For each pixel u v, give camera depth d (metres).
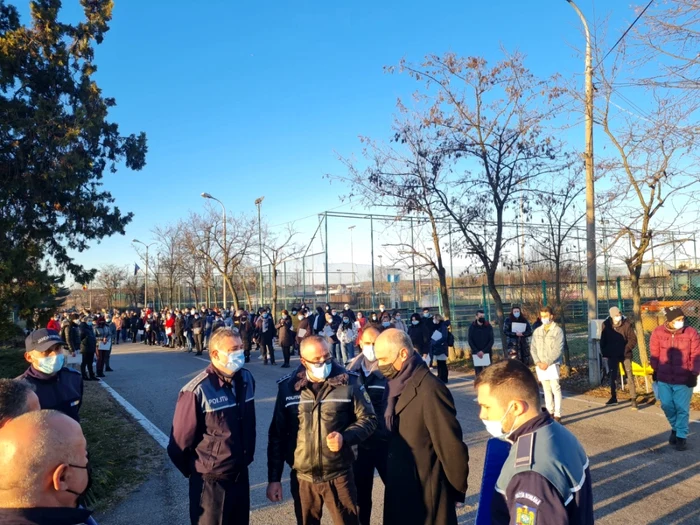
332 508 3.58
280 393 3.74
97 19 13.33
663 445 6.96
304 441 3.56
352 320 17.70
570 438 2.15
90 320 22.16
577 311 26.53
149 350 26.22
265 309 18.56
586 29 10.50
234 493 3.48
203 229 36.00
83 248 14.02
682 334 6.82
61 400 4.08
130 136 14.49
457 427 3.02
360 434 3.50
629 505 5.07
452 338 12.70
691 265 14.10
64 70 12.88
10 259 11.09
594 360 10.93
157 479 6.20
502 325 13.77
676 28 8.25
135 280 56.22
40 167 11.95
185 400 3.42
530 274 24.81
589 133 10.95
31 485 1.68
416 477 3.04
